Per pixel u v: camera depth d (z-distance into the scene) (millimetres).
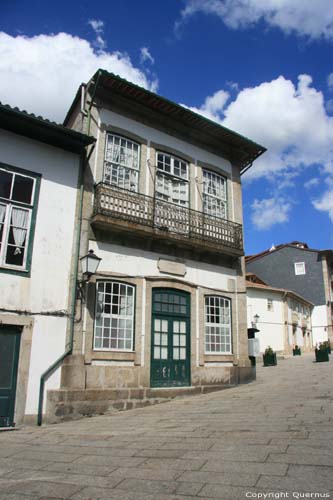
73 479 4516
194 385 10578
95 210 9641
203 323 11227
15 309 8234
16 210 8758
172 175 11742
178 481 4156
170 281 10734
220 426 6441
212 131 12727
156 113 11758
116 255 9953
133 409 9133
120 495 3928
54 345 8562
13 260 8500
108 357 9203
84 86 10633
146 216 10422
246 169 13914
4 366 7988
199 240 11195
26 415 7910
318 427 5715
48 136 9438
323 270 33688
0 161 8742
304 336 30625
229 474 4207
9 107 8562
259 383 11547
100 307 9461
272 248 36875
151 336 10117
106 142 10602
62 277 8992
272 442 5180
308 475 3967
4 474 4883
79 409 8469
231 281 12195
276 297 26281
